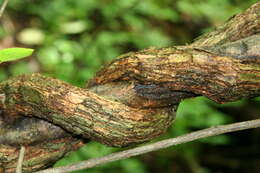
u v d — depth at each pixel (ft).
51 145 2.86
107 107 2.71
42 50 6.16
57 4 6.90
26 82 2.77
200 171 6.36
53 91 2.73
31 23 7.16
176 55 2.68
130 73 2.74
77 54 6.01
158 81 2.70
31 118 2.84
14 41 6.90
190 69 2.66
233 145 7.36
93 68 5.82
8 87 2.82
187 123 5.61
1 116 2.85
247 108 6.98
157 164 7.03
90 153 4.77
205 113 5.62
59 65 5.89
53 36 6.50
